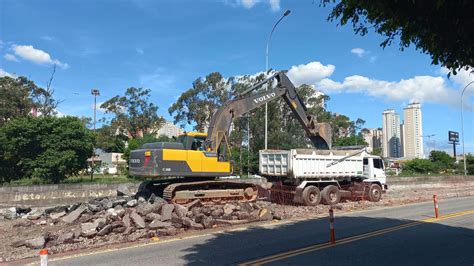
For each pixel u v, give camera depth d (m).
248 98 19.22
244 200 18.75
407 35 5.10
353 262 8.16
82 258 9.12
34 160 25.33
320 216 16.14
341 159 20.92
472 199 24.38
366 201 21.42
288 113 48.56
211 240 11.04
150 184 18.58
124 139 76.94
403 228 12.61
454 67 5.24
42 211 15.08
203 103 54.25
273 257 8.67
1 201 19.03
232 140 46.66
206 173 17.27
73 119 27.11
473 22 4.54
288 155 19.53
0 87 54.78
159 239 11.40
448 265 7.92
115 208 14.27
